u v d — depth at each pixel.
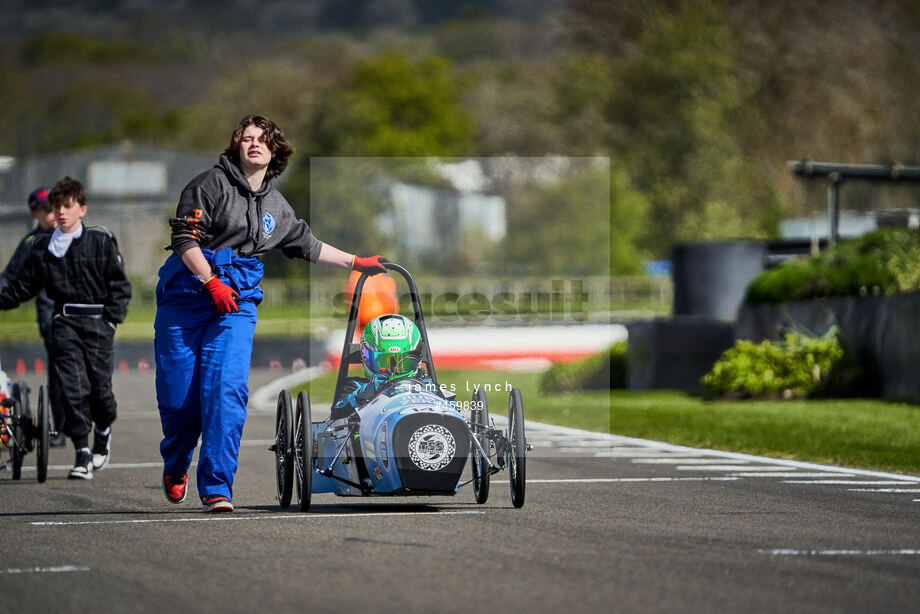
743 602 22.69
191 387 34.78
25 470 48.94
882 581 24.53
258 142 34.19
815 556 27.23
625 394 85.31
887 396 73.94
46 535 31.23
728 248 108.62
